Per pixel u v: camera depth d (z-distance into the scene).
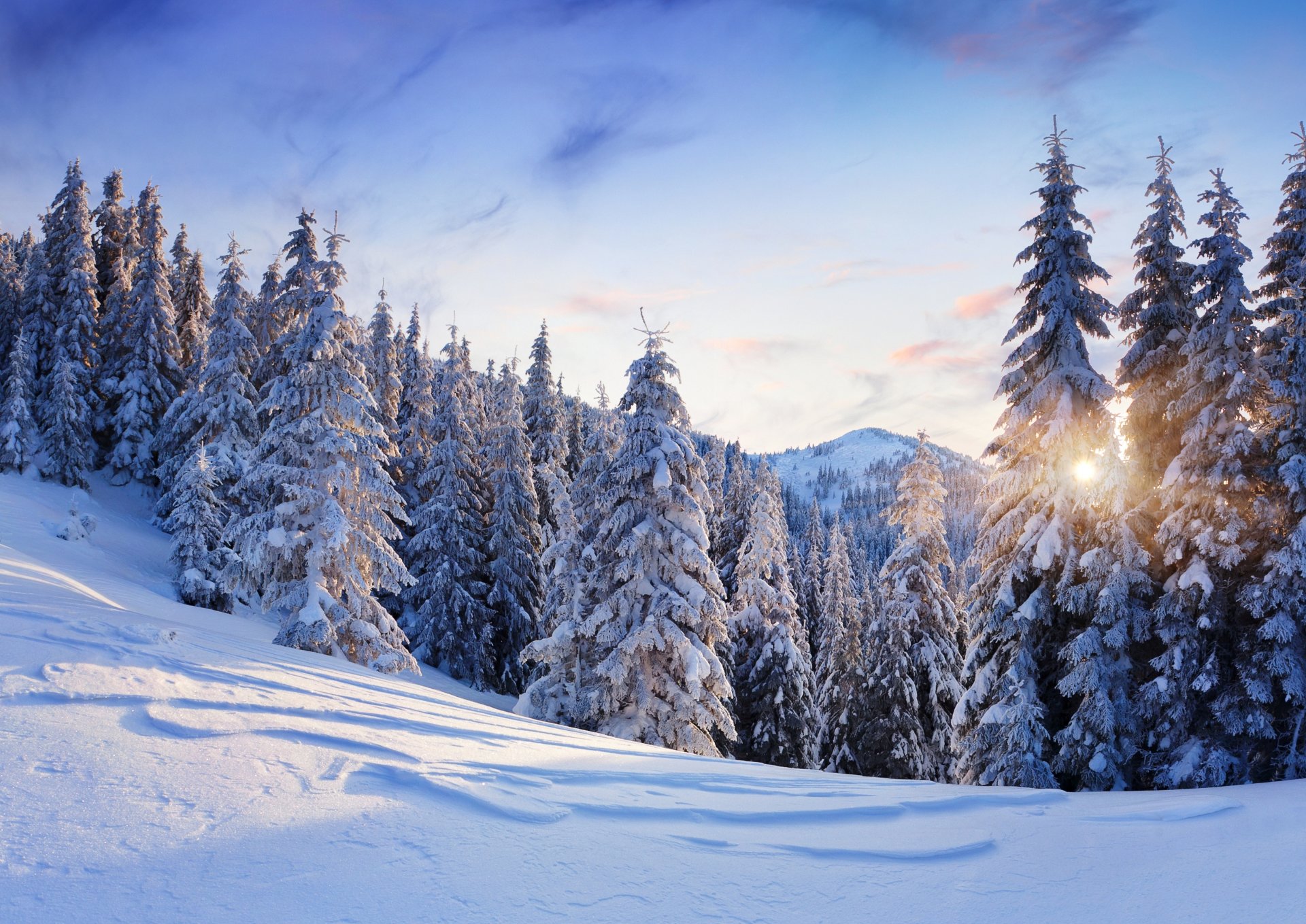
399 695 8.95
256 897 3.18
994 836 5.23
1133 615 14.07
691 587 17.75
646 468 17.98
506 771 5.79
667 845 4.52
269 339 37.00
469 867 3.78
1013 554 15.93
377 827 4.17
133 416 38.50
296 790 4.58
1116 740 13.73
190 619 21.20
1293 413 13.14
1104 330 16.05
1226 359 13.77
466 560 32.03
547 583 31.47
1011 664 15.20
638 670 17.66
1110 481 14.50
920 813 6.01
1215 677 12.71
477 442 38.44
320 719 6.36
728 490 36.69
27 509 29.91
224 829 3.84
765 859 4.43
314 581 17.30
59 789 3.98
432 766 5.51
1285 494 13.06
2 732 4.61
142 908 2.98
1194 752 12.70
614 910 3.45
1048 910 3.78
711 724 17.31
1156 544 14.55
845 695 29.83
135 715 5.44
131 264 44.75
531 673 30.03
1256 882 4.20
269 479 17.66
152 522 36.41
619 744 8.95
